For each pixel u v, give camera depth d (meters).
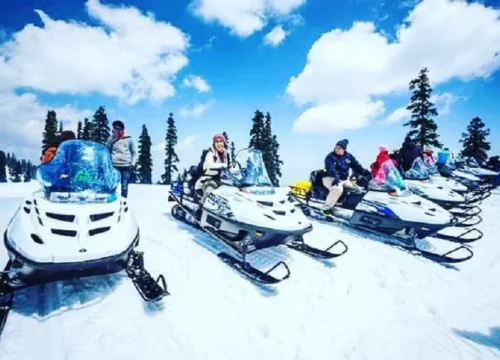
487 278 4.81
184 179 7.01
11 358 2.48
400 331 3.31
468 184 12.13
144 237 5.59
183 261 4.64
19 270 3.02
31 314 3.07
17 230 3.11
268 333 3.13
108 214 3.51
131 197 10.66
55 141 5.58
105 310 3.23
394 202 6.03
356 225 6.54
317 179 7.45
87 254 3.01
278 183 36.66
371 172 7.05
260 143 35.44
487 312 3.77
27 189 13.55
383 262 5.22
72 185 3.65
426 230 5.65
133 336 2.88
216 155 6.25
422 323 3.48
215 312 3.41
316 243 5.97
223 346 2.88
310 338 3.11
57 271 2.93
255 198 5.01
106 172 3.93
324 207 6.98
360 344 3.06
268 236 4.49
